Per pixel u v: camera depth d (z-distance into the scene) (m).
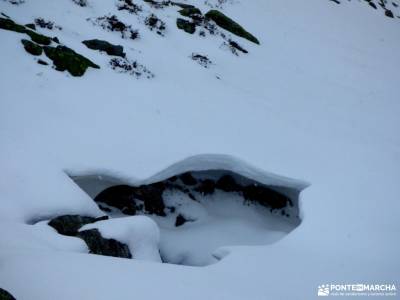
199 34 22.30
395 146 16.77
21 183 10.13
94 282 6.41
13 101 12.68
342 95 21.12
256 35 25.53
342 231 10.77
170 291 6.59
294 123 16.70
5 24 15.51
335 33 31.08
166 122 14.18
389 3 44.50
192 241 12.80
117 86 15.33
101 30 18.80
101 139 12.52
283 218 14.95
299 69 22.88
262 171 13.13
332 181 13.23
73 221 9.65
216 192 14.92
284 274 8.53
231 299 6.70
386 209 11.97
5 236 7.95
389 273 8.84
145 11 22.52
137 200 13.05
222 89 17.73
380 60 28.39
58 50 15.25
